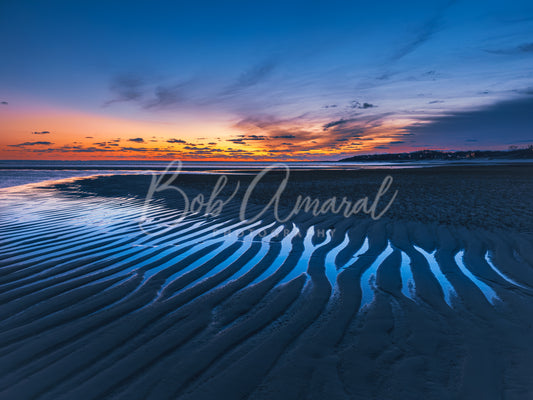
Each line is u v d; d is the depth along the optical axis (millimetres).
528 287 3297
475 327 2541
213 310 2857
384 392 1823
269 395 1797
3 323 2592
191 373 1982
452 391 1829
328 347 2271
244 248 4844
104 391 1820
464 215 6934
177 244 5047
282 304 2982
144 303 2990
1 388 1843
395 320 2664
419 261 4168
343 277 3662
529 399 1757
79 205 9078
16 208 8438
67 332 2463
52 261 4168
